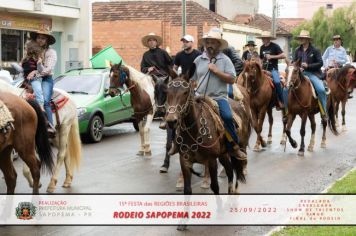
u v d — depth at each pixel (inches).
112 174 480.7
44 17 1005.2
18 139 353.1
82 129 629.3
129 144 641.0
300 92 567.8
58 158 424.5
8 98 352.5
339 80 746.8
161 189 429.7
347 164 530.6
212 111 347.6
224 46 358.0
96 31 1350.9
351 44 1948.8
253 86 569.6
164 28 1321.4
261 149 600.1
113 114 683.4
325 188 425.1
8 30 925.8
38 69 411.5
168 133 486.0
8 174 363.9
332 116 632.4
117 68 552.4
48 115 410.6
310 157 564.4
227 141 361.7
